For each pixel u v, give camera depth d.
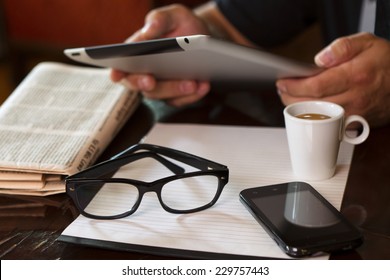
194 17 0.97
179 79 0.88
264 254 0.52
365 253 0.52
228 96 0.95
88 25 2.08
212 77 0.85
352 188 0.64
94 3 2.03
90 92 0.89
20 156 0.69
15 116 0.81
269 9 1.15
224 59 0.70
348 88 0.76
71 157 0.69
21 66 2.30
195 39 0.64
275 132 0.80
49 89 0.91
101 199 0.63
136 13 1.97
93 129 0.76
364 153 0.73
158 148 0.70
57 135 0.75
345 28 1.13
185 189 0.65
